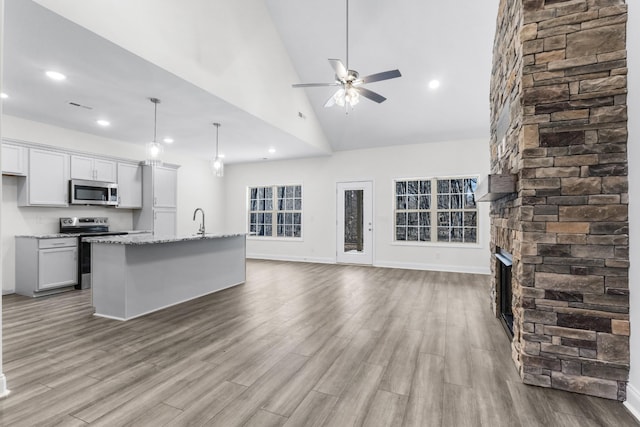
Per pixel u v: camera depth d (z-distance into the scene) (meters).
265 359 2.50
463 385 2.12
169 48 3.16
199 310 3.79
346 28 4.31
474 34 4.32
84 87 3.48
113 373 2.26
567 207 2.06
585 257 2.03
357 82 3.43
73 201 4.93
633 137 1.89
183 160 7.41
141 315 3.58
